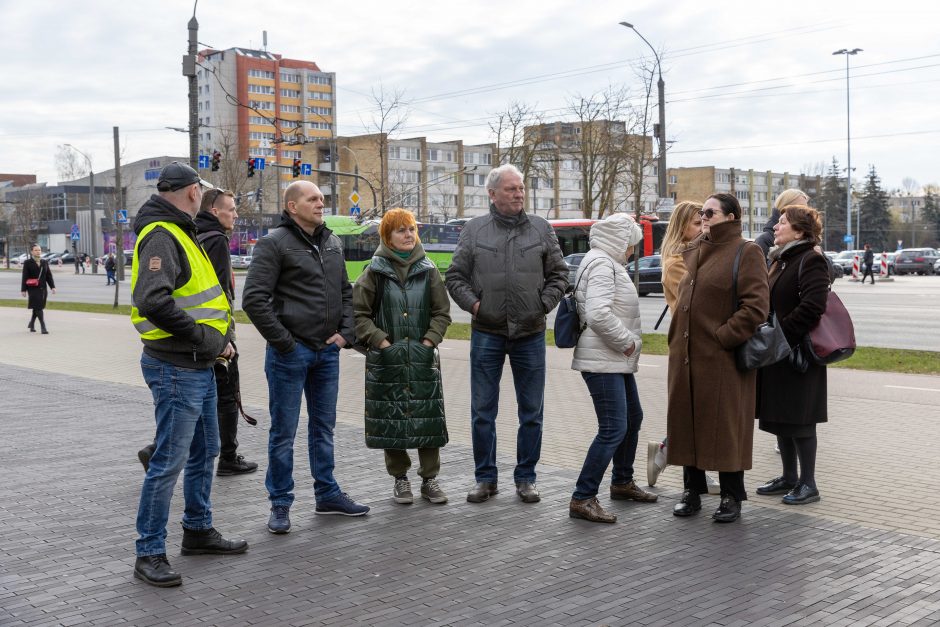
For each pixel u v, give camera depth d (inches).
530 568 187.8
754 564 188.9
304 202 219.8
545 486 257.0
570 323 228.1
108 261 1950.1
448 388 445.1
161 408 182.4
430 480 242.4
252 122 5319.9
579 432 331.0
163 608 165.9
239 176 2566.4
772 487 247.6
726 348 218.2
